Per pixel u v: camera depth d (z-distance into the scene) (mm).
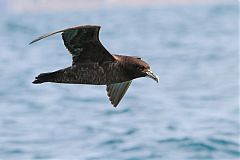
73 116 24156
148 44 67812
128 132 20703
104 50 9430
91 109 25594
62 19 193375
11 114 25234
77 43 9375
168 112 24219
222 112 24125
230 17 138500
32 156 18578
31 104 27734
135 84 32875
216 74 37781
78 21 169750
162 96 28641
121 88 10609
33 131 21547
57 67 45844
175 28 101062
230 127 21250
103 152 18516
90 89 31312
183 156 18172
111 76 9531
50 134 20969
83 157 18141
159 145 19016
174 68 42000
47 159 18188
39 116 24500
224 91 30125
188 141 19359
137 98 28047
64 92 30984
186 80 34875
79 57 9445
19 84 35406
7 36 97750
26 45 73875
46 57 54656
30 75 40344
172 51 56906
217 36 77500
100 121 22828
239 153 18469
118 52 60594
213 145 19078
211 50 56438
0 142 20125
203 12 183125
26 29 122812
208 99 27609
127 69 9555
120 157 18062
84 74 9453
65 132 21156
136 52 58719
